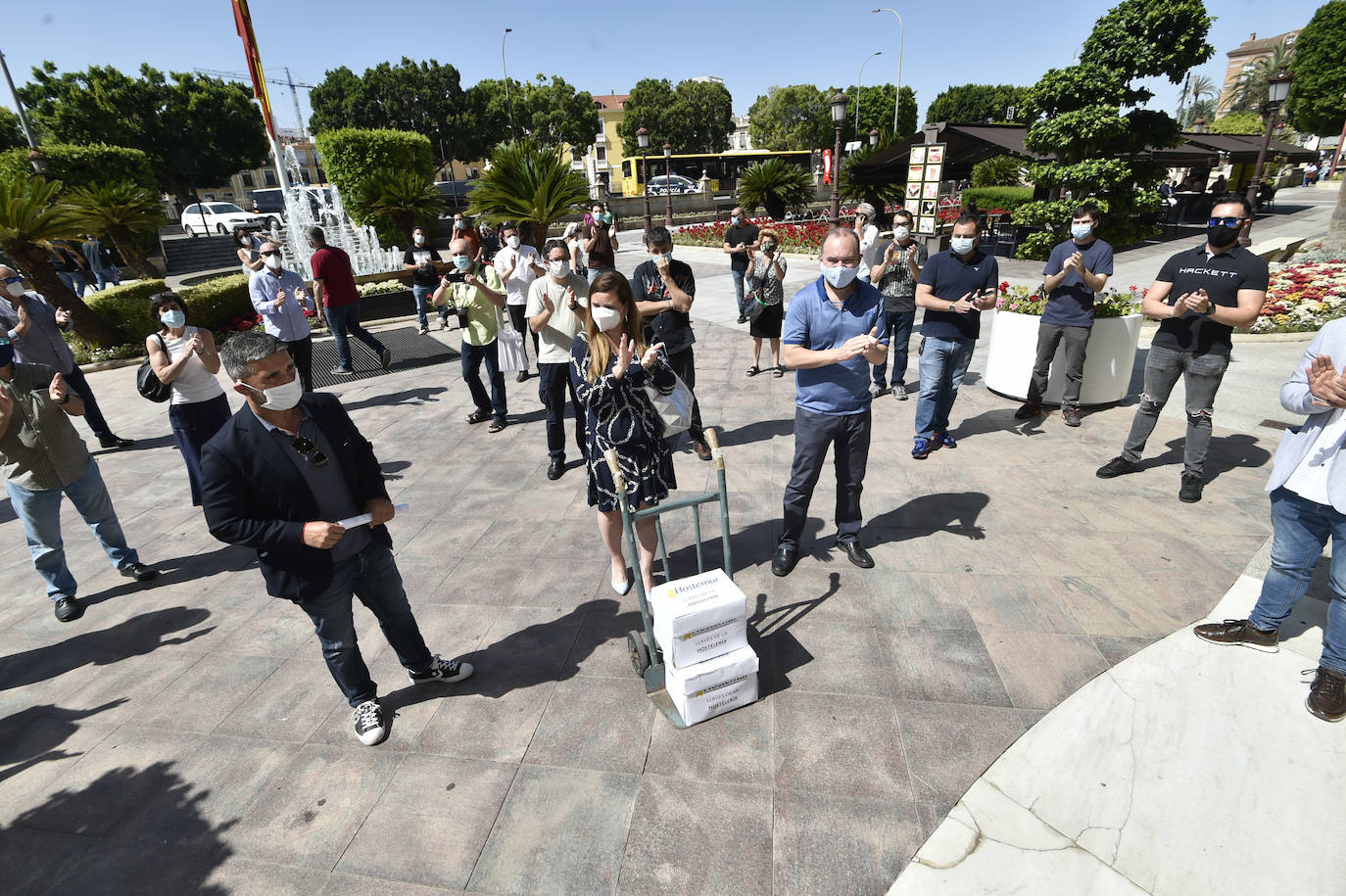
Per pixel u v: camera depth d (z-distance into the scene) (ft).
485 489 16.80
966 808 7.46
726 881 6.84
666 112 187.42
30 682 10.61
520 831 7.54
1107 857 6.84
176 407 14.97
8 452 11.12
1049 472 15.58
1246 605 10.37
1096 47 46.03
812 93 196.54
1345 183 35.12
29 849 7.71
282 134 193.88
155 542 15.12
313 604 7.97
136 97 128.67
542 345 16.22
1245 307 12.30
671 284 16.62
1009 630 10.26
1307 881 6.48
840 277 10.30
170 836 7.76
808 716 8.89
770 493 15.43
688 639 8.57
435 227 61.67
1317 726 8.14
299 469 7.64
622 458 10.36
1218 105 242.58
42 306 19.45
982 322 30.76
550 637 10.87
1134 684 8.99
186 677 10.54
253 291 22.90
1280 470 8.54
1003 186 84.84
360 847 7.49
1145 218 59.31
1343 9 111.45
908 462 16.60
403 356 31.86
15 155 60.34
